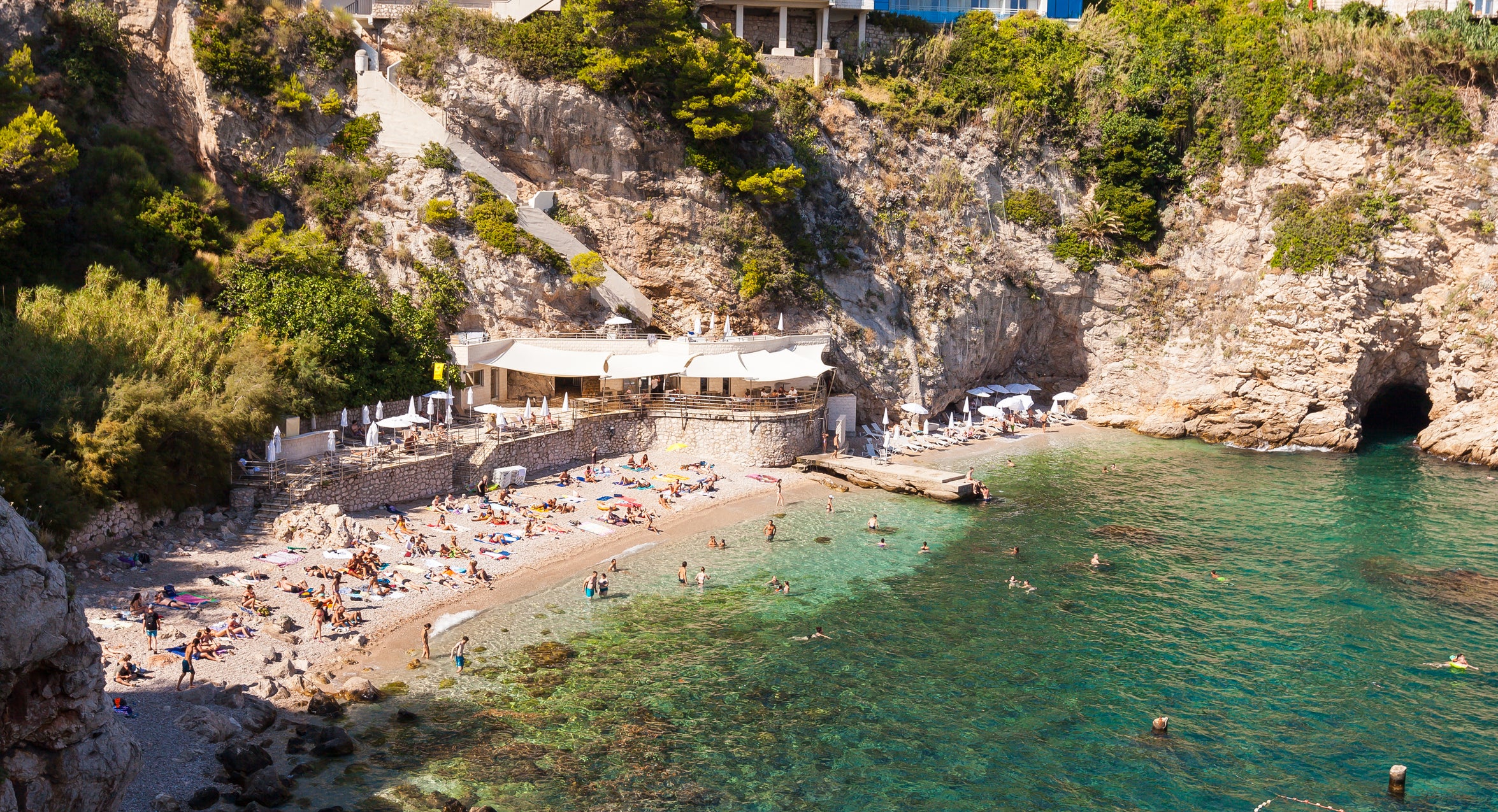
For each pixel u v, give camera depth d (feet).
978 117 297.12
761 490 208.23
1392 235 264.31
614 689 123.03
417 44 247.09
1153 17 320.09
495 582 152.46
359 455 179.11
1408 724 118.83
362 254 222.89
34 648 73.97
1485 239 260.21
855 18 314.76
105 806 83.46
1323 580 163.43
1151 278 296.51
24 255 178.09
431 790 99.81
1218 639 141.28
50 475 128.57
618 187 250.98
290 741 105.81
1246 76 292.20
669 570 162.91
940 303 275.59
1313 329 264.93
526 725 113.39
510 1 261.24
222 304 192.13
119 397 140.46
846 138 278.46
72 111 214.28
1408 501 210.79
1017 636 141.49
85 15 220.64
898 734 115.24
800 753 110.52
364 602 139.13
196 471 153.28
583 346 226.38
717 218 251.80
